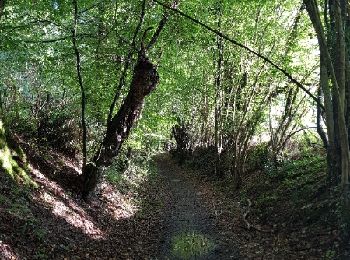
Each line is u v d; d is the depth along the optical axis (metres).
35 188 10.38
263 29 18.30
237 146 20.14
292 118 18.48
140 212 15.08
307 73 16.64
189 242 11.31
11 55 12.27
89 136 15.00
